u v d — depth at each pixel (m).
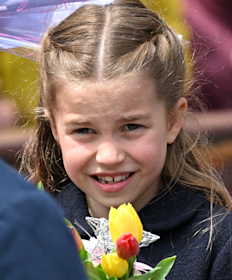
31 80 5.55
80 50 3.84
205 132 5.61
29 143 5.36
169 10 7.20
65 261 1.25
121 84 3.54
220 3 9.56
